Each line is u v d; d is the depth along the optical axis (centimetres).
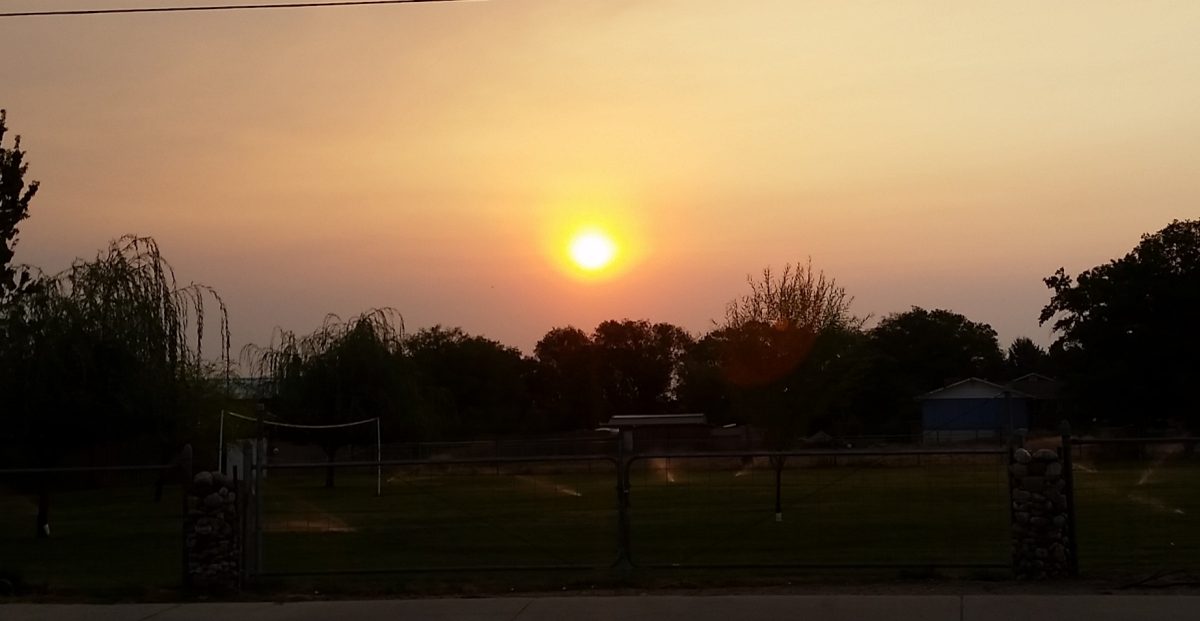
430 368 9469
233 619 1220
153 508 3164
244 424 4378
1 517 2862
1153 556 1706
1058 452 1425
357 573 1469
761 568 1479
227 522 1420
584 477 3819
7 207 2370
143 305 2964
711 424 8512
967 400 7725
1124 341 6381
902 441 6400
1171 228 6297
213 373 4381
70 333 2614
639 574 1484
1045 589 1309
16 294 2598
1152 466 3444
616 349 11988
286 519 2538
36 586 1478
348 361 4997
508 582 1475
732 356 2939
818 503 2650
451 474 3525
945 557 1723
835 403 2994
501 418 9456
